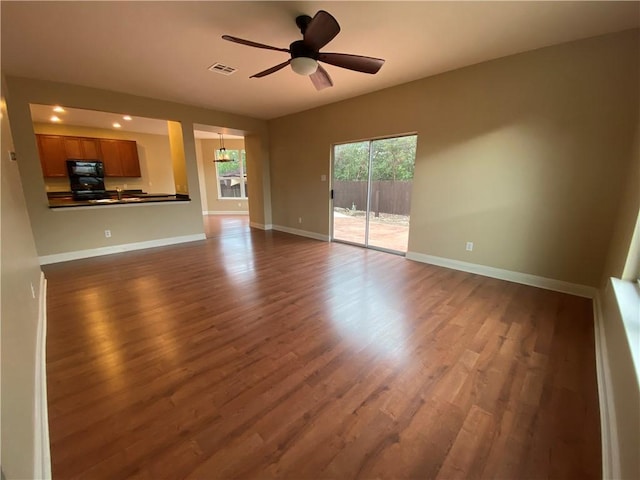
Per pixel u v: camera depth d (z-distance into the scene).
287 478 1.15
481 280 3.34
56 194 6.03
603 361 1.74
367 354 1.95
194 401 1.55
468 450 1.27
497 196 3.27
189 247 5.00
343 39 2.63
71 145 6.36
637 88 2.39
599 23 2.31
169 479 1.15
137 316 2.48
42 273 3.34
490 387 1.65
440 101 3.54
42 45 2.72
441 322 2.37
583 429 1.37
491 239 3.39
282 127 5.96
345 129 4.75
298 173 5.85
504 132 3.12
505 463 1.21
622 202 2.45
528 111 2.94
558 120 2.78
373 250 4.77
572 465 1.20
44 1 2.03
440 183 3.71
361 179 4.88
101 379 1.71
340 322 2.38
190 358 1.91
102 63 3.16
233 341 2.11
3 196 1.62
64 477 1.15
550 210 2.95
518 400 1.55
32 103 3.68
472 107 3.29
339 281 3.33
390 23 2.36
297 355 1.94
